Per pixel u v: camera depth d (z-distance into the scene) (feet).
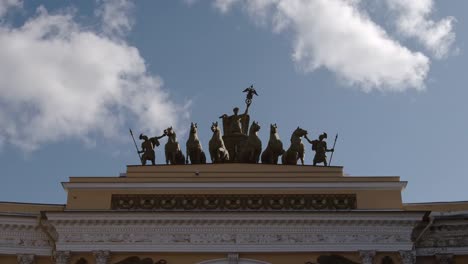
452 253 179.63
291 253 176.04
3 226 181.88
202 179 186.50
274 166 192.44
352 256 175.83
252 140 198.70
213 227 177.88
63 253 175.63
